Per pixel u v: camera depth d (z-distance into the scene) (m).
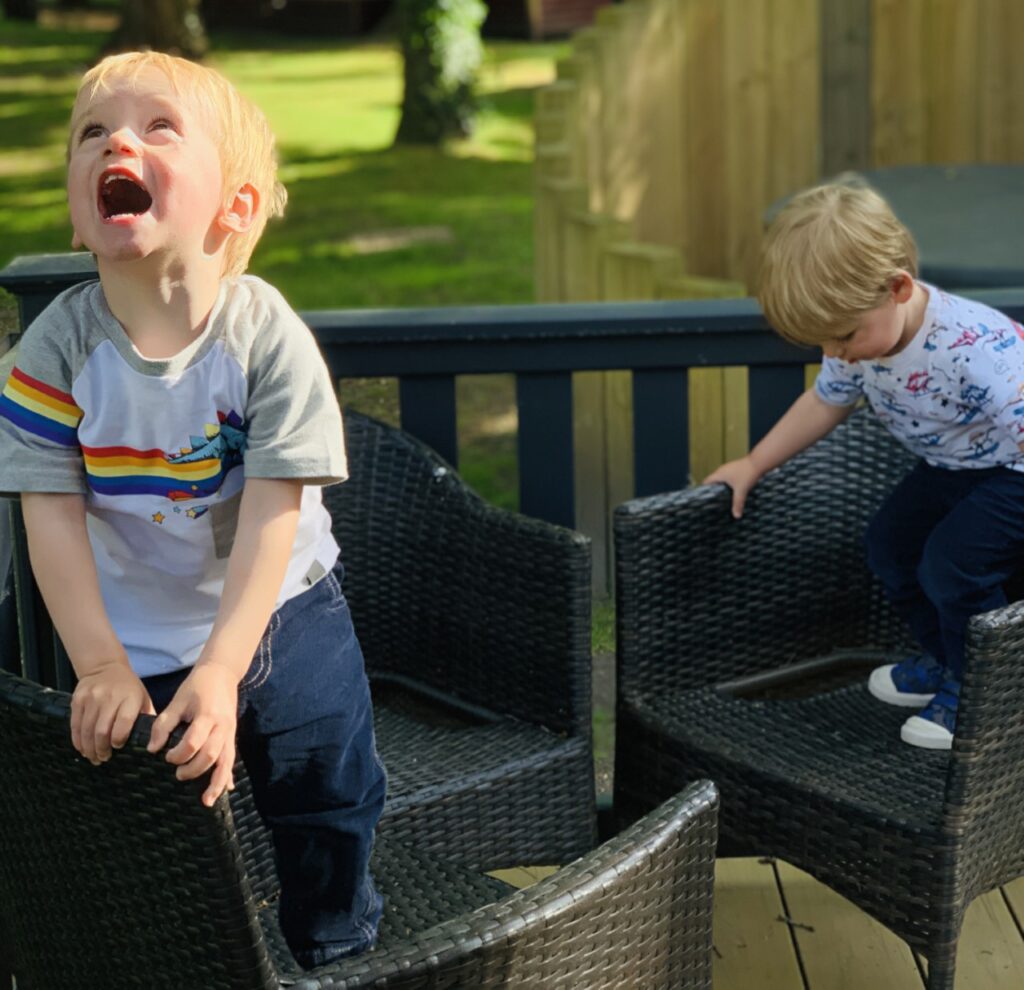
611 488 4.28
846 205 2.15
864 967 2.37
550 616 2.27
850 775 2.18
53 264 2.22
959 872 2.01
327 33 20.72
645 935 1.65
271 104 14.81
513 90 15.08
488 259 8.78
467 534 2.38
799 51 6.02
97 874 1.48
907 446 2.37
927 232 4.77
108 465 1.52
